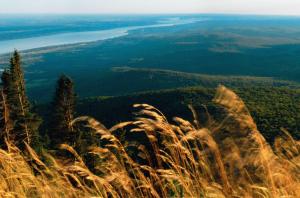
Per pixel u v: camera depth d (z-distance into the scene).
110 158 3.40
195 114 3.21
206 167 3.16
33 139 24.52
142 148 3.42
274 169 3.03
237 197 2.99
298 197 2.96
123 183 3.28
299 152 3.27
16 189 3.66
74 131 25.67
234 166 3.06
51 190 3.46
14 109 27.66
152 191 3.21
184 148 3.21
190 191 3.17
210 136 3.10
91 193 3.38
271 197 2.90
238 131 3.08
